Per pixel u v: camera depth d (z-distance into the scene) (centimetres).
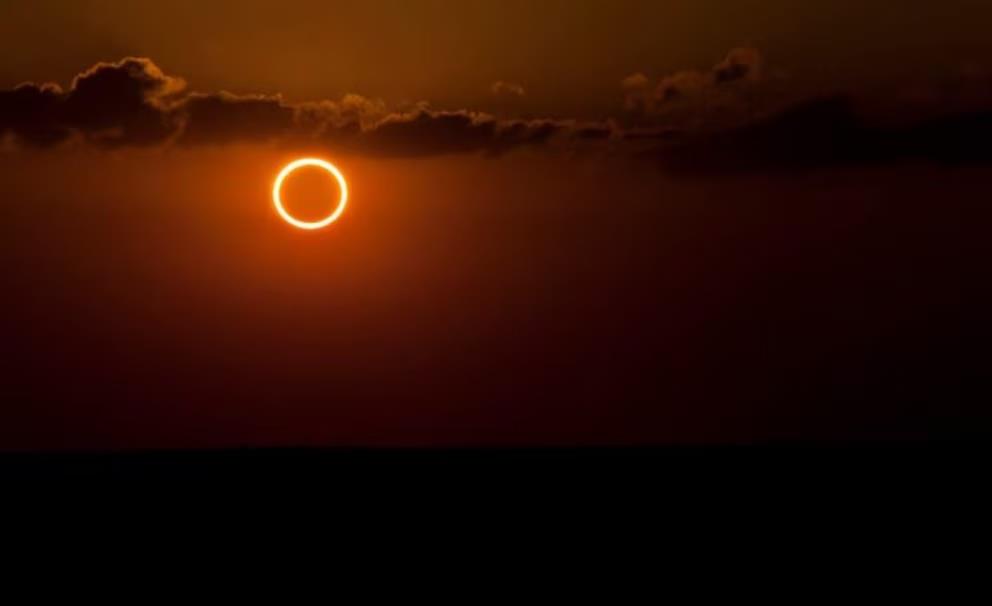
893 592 10606
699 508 15075
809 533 13300
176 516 14612
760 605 10188
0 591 10762
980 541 12756
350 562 11912
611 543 12800
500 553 12325
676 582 11038
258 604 10288
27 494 16512
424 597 10494
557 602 10331
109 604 10300
